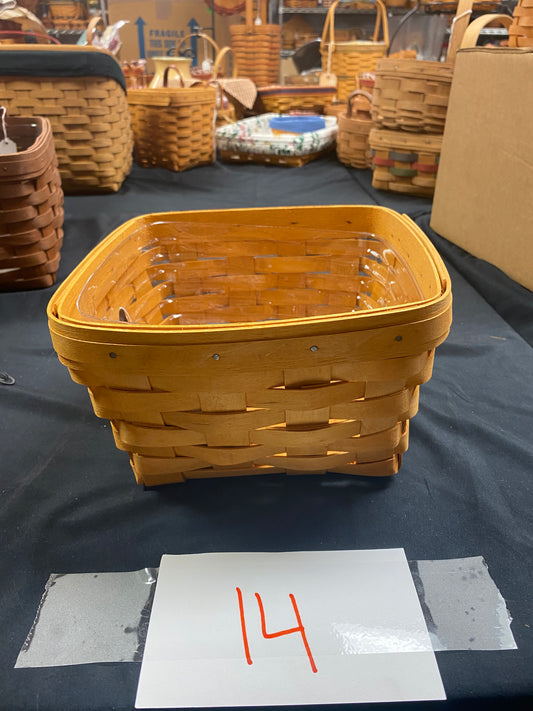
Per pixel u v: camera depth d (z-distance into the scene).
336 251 0.60
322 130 1.56
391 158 1.18
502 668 0.34
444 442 0.53
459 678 0.33
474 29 0.88
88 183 1.25
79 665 0.35
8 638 0.36
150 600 0.39
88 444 0.54
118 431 0.43
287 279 0.62
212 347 0.35
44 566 0.41
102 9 1.87
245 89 1.69
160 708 0.32
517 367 0.65
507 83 0.75
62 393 0.62
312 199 1.23
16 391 0.62
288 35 2.19
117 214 1.13
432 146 1.12
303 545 0.42
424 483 0.48
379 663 0.34
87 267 0.45
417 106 1.11
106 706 0.33
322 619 0.37
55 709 0.32
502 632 0.36
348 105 1.46
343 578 0.40
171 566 0.41
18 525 0.45
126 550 0.43
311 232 0.59
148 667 0.34
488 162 0.83
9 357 0.70
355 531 0.44
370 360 0.37
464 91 0.87
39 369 0.67
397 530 0.44
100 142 1.19
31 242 0.79
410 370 0.38
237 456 0.43
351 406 0.40
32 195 0.76
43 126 0.87
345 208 0.58
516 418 0.57
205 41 2.02
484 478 0.48
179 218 0.58
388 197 1.22
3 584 0.40
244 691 0.33
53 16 1.76
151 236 0.59
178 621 0.37
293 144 1.48
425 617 0.37
